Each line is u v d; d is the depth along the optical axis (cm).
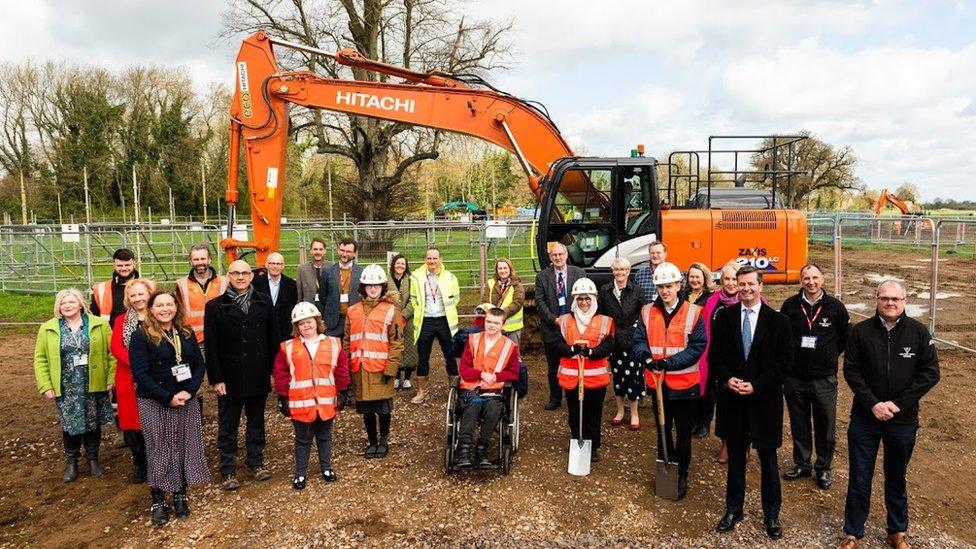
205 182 4953
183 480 486
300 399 521
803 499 502
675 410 507
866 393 416
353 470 565
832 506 491
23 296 1538
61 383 542
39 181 4822
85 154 4772
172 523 480
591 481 538
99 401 565
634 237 859
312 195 4431
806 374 521
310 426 532
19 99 4731
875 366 418
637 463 578
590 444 560
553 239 866
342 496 515
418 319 751
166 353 469
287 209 4469
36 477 573
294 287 680
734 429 450
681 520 473
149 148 4981
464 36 2223
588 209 859
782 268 871
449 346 769
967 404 719
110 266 1809
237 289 531
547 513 484
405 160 2319
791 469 554
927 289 1455
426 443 629
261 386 539
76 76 4834
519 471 559
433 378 876
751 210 874
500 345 561
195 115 5094
